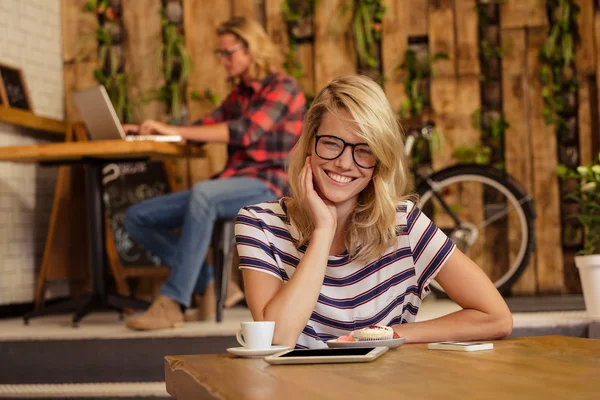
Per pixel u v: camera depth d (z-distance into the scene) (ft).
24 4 13.94
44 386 9.31
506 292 14.28
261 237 5.13
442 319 4.90
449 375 3.08
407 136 13.67
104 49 14.85
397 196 5.26
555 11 14.37
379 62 14.69
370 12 14.52
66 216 13.61
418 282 5.25
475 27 14.44
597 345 4.03
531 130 14.42
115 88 14.87
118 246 14.23
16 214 13.61
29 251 13.92
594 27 14.26
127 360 9.29
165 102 14.85
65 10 15.10
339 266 5.06
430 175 13.70
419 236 5.24
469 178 13.65
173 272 9.89
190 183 14.74
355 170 4.97
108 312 13.62
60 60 15.06
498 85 14.62
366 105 4.90
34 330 10.27
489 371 3.16
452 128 14.48
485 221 14.61
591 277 9.40
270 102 11.01
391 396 2.64
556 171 14.35
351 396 2.67
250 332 4.12
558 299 13.15
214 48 14.80
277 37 14.71
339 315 5.00
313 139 5.19
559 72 14.35
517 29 14.43
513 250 14.55
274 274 5.06
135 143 10.11
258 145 11.12
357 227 5.07
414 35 14.60
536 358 3.53
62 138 14.88
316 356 3.64
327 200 5.24
